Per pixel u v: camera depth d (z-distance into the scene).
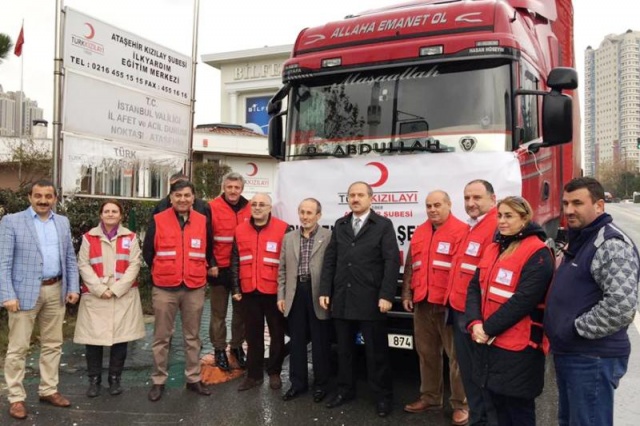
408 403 4.96
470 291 3.74
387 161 5.07
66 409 4.78
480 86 4.92
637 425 4.43
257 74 28.44
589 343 3.05
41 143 17.27
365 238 4.72
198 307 5.22
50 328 4.85
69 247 4.98
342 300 4.75
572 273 3.12
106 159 7.18
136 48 7.57
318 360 5.01
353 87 5.40
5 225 4.65
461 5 5.14
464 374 4.06
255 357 5.32
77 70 6.71
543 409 4.80
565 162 7.63
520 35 5.25
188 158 8.69
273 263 5.23
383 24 5.35
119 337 5.10
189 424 4.47
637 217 30.80
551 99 4.76
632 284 2.91
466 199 4.25
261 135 25.44
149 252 5.16
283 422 4.51
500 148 4.81
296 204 5.47
